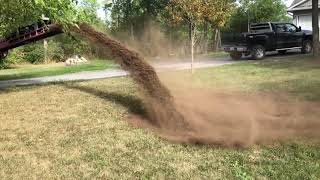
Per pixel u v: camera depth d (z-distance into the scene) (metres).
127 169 6.04
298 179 5.46
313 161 6.12
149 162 6.29
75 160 6.51
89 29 11.20
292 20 37.88
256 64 20.11
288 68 17.59
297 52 27.77
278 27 25.36
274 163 6.07
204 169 5.94
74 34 12.98
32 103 11.52
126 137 7.66
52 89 14.18
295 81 13.62
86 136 7.82
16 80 19.08
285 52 27.48
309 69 16.89
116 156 6.63
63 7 10.94
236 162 6.15
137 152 6.79
